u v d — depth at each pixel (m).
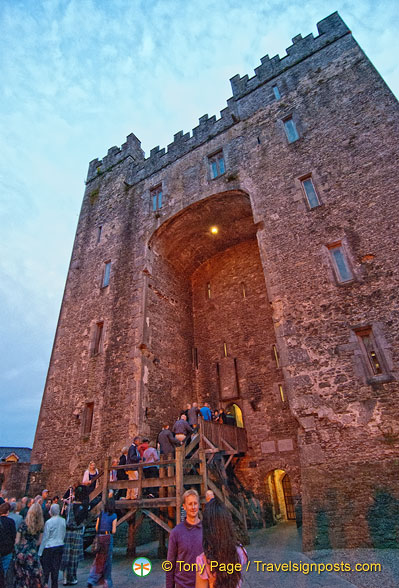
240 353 14.87
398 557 5.91
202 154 15.43
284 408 12.93
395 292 8.71
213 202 14.20
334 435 8.11
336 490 7.52
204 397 14.84
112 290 14.77
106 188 18.78
